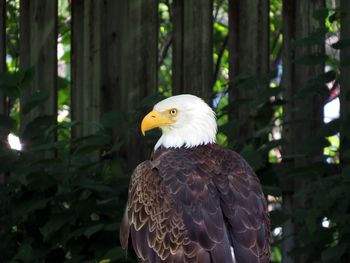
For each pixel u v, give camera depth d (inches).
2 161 470.9
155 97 487.8
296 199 511.2
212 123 421.4
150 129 450.3
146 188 388.2
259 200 378.3
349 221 448.1
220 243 358.6
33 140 486.3
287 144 511.5
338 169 475.5
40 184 469.1
